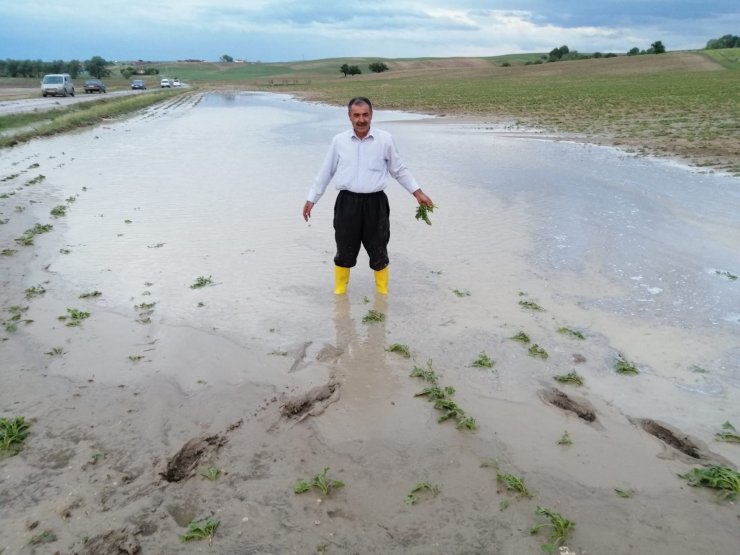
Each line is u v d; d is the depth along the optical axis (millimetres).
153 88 84438
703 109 26391
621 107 29375
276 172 12445
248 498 2783
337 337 4578
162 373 3984
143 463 3041
